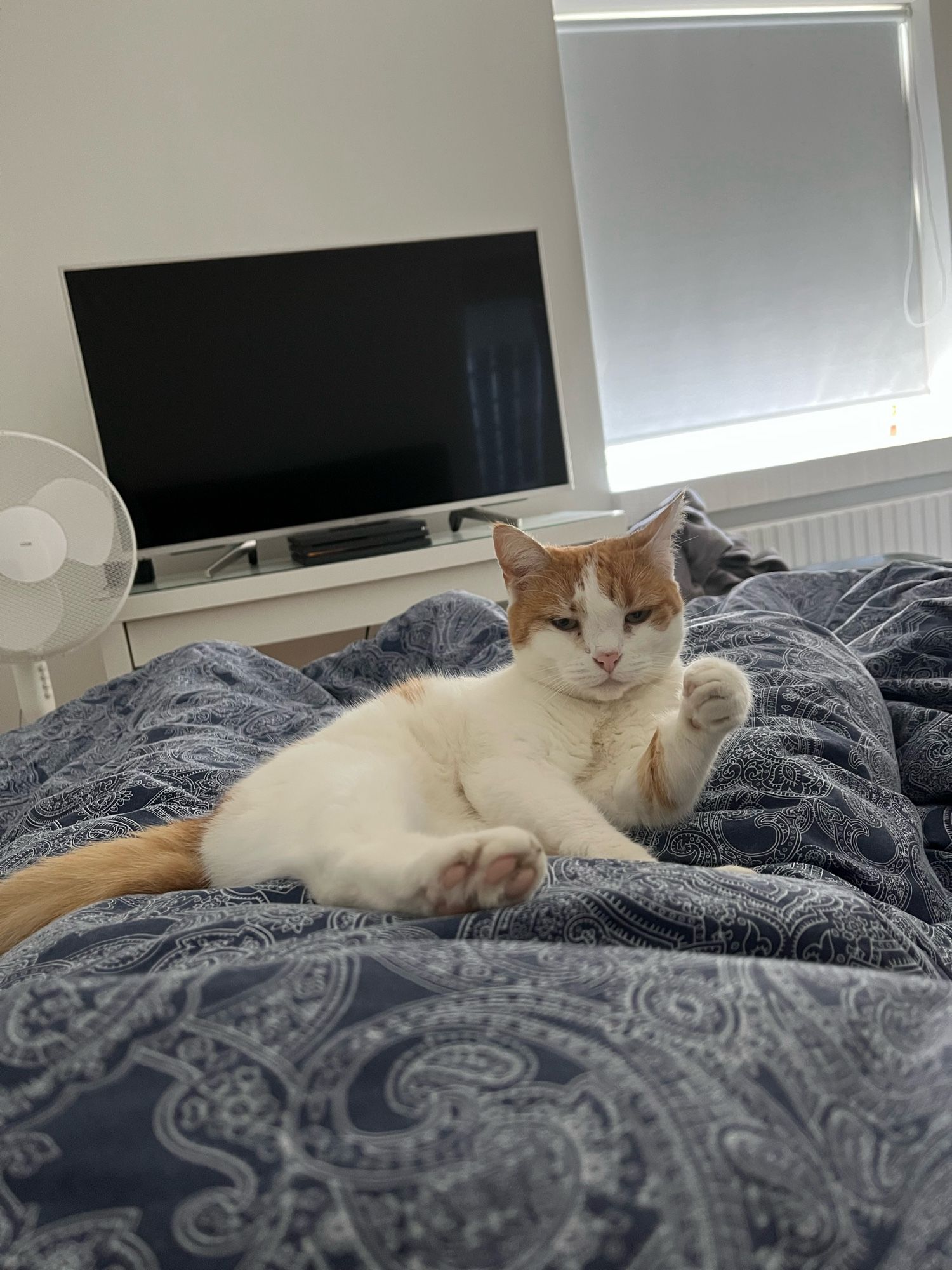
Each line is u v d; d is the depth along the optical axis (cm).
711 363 406
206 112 331
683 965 53
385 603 315
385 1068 46
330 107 343
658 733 99
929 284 424
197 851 96
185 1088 46
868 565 263
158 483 314
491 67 356
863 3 398
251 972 54
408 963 55
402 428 334
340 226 349
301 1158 42
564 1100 43
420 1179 40
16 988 55
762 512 408
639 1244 38
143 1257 40
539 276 340
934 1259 40
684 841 99
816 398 420
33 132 318
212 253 311
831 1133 43
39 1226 41
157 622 298
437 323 333
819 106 401
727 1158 41
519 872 66
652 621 117
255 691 167
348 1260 38
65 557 243
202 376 313
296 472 326
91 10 318
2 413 326
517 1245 38
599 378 397
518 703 114
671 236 394
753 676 127
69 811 121
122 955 67
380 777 93
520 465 347
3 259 320
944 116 405
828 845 96
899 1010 51
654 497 387
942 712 130
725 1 381
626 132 384
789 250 407
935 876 104
